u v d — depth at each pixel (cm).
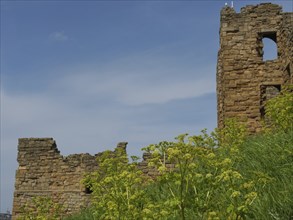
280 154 1103
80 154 2633
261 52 2408
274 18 2414
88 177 1014
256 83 2377
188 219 845
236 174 687
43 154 2678
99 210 973
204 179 695
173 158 698
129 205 749
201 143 804
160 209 755
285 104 1362
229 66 2412
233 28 2444
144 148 732
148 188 1226
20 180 2669
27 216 1561
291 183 895
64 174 2628
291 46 2123
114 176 818
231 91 2389
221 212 761
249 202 681
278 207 810
